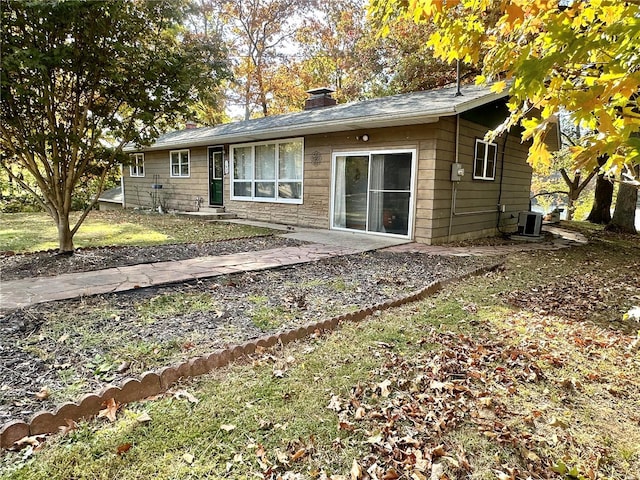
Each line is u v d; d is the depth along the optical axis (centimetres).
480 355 285
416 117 701
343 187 912
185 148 1375
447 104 688
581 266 632
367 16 220
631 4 129
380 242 765
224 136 1088
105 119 550
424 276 509
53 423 188
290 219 1041
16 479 159
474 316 366
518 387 246
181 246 669
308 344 294
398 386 240
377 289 440
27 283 412
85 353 257
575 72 147
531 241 920
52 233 786
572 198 1578
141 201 1639
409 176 792
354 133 873
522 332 332
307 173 988
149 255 582
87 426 192
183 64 559
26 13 448
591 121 137
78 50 482
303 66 2166
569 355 292
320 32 2088
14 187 1166
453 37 184
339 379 243
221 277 460
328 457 181
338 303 386
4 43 441
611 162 139
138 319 320
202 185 1329
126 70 524
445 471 177
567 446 195
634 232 1191
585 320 370
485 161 919
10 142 505
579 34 130
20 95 464
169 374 231
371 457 182
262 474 169
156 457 174
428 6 173
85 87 520
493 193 982
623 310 402
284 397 223
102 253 582
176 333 295
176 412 205
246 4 2034
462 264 595
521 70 136
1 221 993
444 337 313
